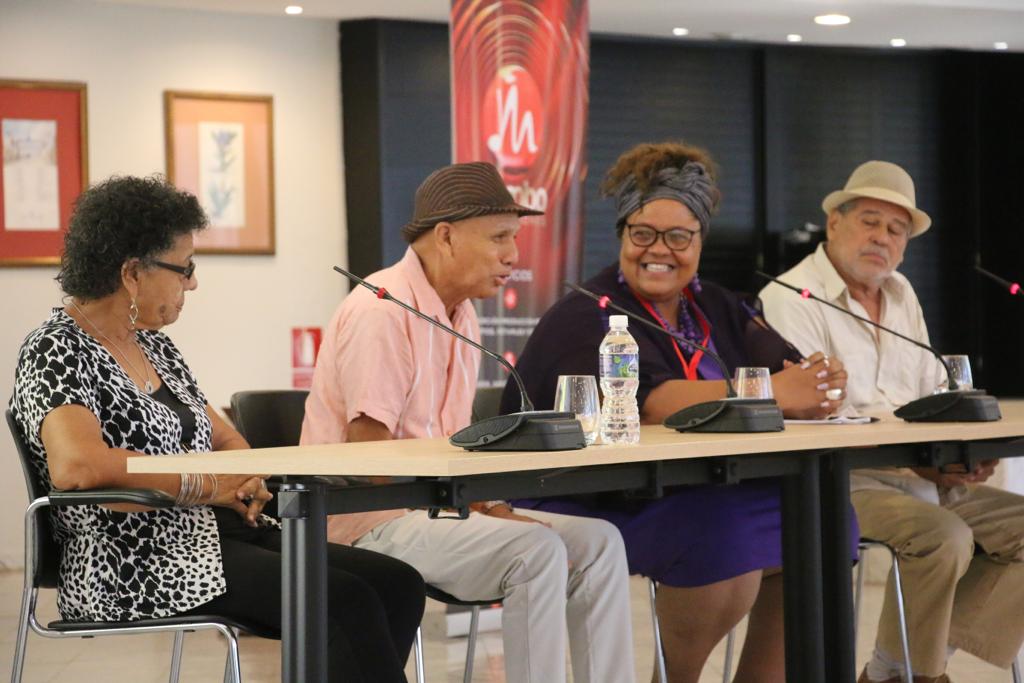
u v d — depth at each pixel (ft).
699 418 14.11
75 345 12.78
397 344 14.76
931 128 41.65
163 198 13.50
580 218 30.96
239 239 35.32
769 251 40.50
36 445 12.61
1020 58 41.47
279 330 35.76
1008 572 18.70
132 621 12.33
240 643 24.00
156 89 34.55
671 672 16.12
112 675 21.49
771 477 16.22
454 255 15.29
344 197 36.29
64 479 12.07
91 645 23.90
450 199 15.26
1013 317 41.55
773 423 13.89
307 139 35.91
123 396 13.05
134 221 13.26
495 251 15.33
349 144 36.09
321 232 36.11
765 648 16.72
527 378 16.83
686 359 17.48
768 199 40.32
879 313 21.72
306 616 10.68
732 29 38.22
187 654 23.07
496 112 29.78
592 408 12.41
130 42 34.32
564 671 13.46
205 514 13.16
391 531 14.66
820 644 14.21
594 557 14.17
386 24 35.63
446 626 24.04
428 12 35.04
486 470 10.45
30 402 12.51
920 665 18.26
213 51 35.06
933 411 15.61
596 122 38.91
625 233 17.43
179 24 34.73
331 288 36.24
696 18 36.78
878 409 21.07
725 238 40.22
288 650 10.73
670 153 17.38
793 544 14.26
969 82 41.75
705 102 40.01
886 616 18.66
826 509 14.71
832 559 14.69
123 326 13.70
